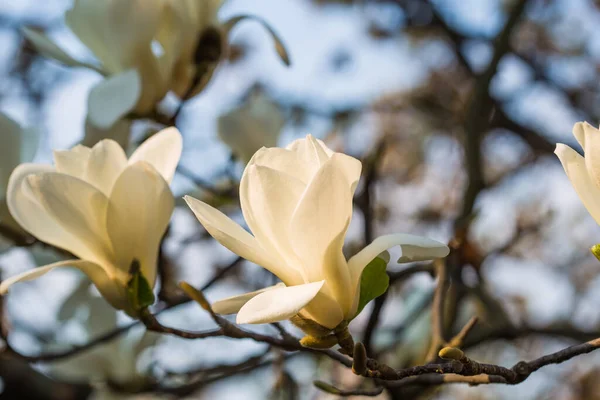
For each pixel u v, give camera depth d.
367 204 1.19
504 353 2.36
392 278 1.17
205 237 1.48
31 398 1.46
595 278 2.56
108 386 1.50
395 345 1.55
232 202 1.29
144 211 0.98
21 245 1.14
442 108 2.85
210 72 1.17
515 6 1.63
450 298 1.32
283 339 1.01
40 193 0.96
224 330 0.99
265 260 0.90
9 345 1.11
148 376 1.51
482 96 1.59
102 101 1.12
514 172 2.48
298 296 0.87
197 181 1.23
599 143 0.89
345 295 0.91
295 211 0.89
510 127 2.28
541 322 2.30
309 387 1.61
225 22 1.19
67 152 0.99
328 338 0.91
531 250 2.41
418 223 2.59
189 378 1.47
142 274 0.99
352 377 1.49
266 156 0.90
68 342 1.51
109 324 1.49
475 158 1.52
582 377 2.50
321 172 0.88
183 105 1.16
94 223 0.98
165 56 1.16
